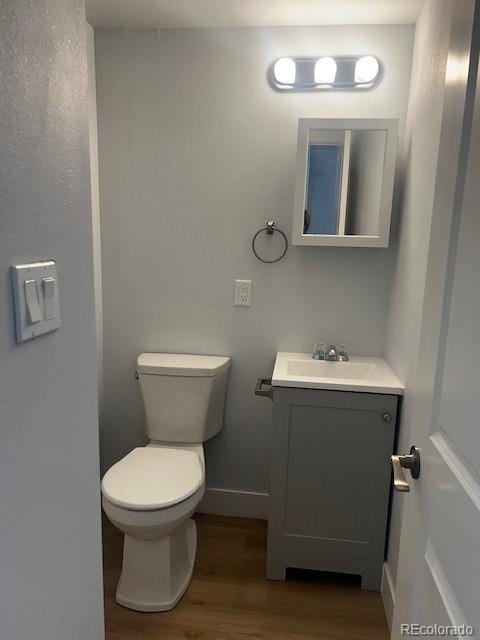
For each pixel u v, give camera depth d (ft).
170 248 6.81
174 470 5.51
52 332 2.43
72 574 2.78
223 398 6.89
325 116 6.21
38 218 2.25
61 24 2.43
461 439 2.19
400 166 6.08
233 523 7.07
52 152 2.37
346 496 5.58
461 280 2.29
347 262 6.51
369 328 6.64
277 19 5.88
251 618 5.21
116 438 7.41
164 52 6.30
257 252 6.66
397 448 5.49
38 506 2.35
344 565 5.71
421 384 2.88
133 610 5.27
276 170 6.42
